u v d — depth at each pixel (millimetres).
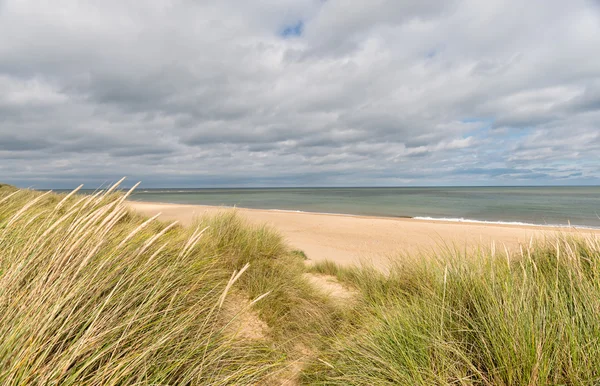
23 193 4219
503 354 1657
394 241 14727
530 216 27203
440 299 2510
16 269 1482
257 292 3744
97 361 1454
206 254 3648
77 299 1505
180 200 58062
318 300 4238
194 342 1862
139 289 1934
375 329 2504
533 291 2158
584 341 1649
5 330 1254
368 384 1930
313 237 16016
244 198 69812
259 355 2328
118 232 2617
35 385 1144
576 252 2783
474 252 3531
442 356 1829
